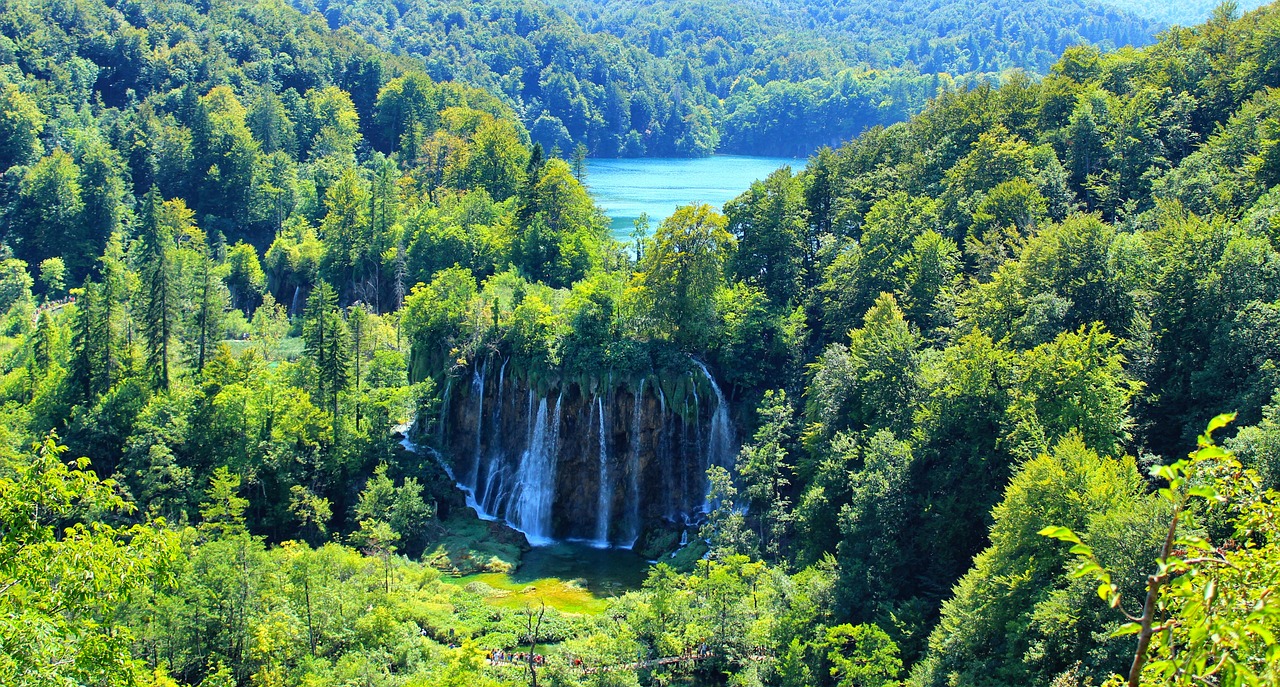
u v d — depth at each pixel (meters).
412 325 111.00
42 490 27.30
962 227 103.81
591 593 81.00
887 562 64.19
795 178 128.25
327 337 100.62
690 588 68.69
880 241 97.19
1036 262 81.00
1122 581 45.31
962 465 66.31
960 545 65.44
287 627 58.69
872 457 69.31
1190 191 95.88
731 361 98.88
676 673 61.12
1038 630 49.09
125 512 87.31
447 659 61.78
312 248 172.88
